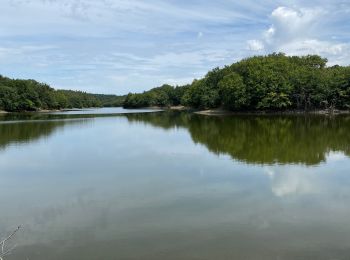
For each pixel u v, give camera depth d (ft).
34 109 514.68
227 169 83.97
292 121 235.40
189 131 178.70
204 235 46.11
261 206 57.11
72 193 67.05
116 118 313.73
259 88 333.01
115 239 45.34
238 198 61.41
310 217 52.08
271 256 40.19
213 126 207.41
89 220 52.39
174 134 165.48
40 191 68.95
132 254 41.27
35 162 97.91
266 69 346.13
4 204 61.11
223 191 65.87
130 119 295.89
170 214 54.03
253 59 403.13
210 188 68.08
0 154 111.96
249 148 116.88
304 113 329.72
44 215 55.11
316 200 59.93
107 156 105.81
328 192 64.39
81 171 85.40
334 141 130.82
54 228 49.57
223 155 103.65
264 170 82.23
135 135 163.73
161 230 47.93
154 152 111.86
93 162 96.58
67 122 257.96
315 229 47.65
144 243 44.04
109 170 85.97
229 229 47.93
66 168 89.25
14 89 486.38
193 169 84.89
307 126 194.59
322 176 76.07
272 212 54.29
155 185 71.15
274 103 328.29
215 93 395.55
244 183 71.36
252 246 42.75
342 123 212.23
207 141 136.98
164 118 308.19
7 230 49.37
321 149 112.27
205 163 91.86
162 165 90.53
